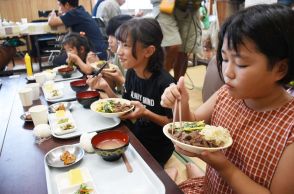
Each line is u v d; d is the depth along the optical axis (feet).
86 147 3.15
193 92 11.55
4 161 3.02
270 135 2.50
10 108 4.59
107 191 2.52
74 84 5.39
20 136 3.59
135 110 4.00
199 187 3.52
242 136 2.74
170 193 2.46
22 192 2.50
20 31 13.56
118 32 4.66
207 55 13.30
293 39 2.17
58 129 3.60
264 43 2.11
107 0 12.98
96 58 7.84
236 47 2.21
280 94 2.57
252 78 2.23
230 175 2.46
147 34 4.47
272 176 2.45
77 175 2.66
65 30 13.71
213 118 3.28
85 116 4.15
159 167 2.85
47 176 2.68
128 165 2.88
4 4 18.74
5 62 10.67
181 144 2.48
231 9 8.05
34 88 4.95
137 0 19.58
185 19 9.95
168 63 9.89
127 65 4.70
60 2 12.14
